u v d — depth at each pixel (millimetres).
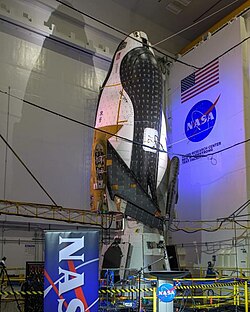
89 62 21578
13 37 19078
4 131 18109
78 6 21297
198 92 22141
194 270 20484
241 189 18734
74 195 19844
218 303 13930
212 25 24906
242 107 19328
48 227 18797
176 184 16328
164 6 23391
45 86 19719
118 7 22922
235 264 18484
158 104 16438
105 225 19062
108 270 13578
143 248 15047
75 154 20188
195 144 21781
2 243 17484
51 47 20266
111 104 16438
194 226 21078
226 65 20578
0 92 18203
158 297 7746
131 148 15703
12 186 17922
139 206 15422
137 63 16500
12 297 13398
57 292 6352
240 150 19094
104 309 12000
